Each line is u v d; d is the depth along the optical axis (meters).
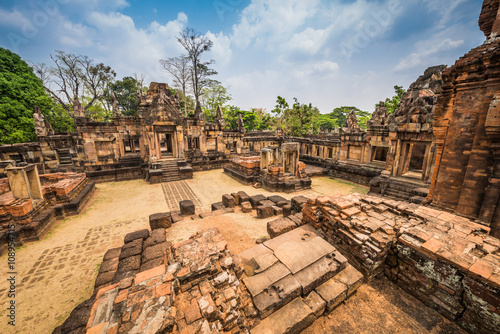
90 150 16.81
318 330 3.20
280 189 13.35
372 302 3.62
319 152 20.25
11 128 17.47
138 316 2.49
